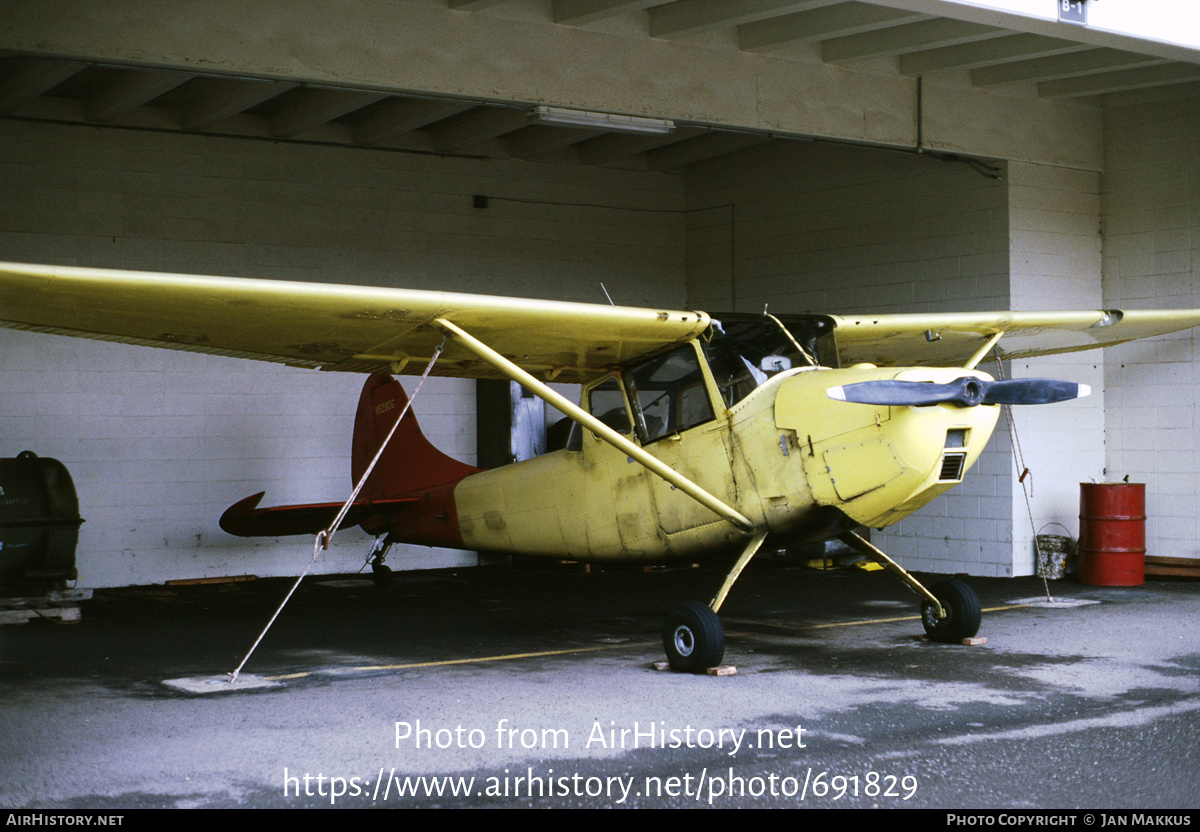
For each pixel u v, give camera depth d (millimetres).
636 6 7270
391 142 11023
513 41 7539
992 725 4773
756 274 12039
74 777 4035
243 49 6711
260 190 10406
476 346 5988
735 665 6121
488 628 7527
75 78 9055
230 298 5250
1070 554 9945
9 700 5281
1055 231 10047
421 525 9180
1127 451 10172
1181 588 9180
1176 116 9867
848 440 5727
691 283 12781
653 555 7043
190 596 9227
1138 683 5605
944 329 7723
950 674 5844
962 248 10102
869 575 10398
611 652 6598
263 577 10484
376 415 9797
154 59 6473
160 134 9984
